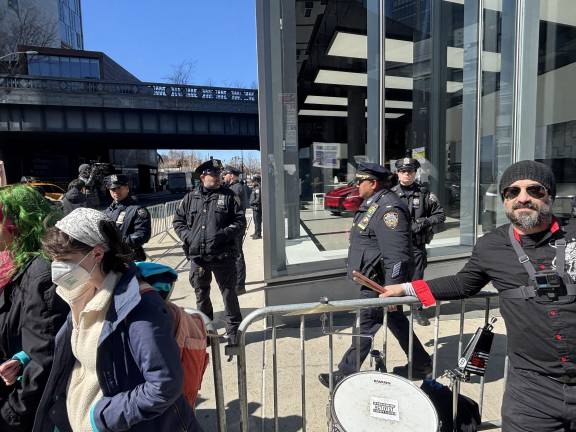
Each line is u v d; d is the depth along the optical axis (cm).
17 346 157
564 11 630
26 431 154
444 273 552
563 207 607
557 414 156
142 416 130
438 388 210
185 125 3145
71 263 131
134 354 133
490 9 584
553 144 656
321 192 507
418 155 593
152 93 3052
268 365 356
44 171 3944
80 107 2798
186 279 679
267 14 448
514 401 167
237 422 278
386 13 550
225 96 3234
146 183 5503
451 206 620
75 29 6994
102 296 135
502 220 619
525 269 160
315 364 355
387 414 164
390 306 240
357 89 539
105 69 4647
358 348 231
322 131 515
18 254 155
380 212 287
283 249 474
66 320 149
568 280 152
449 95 606
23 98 2627
